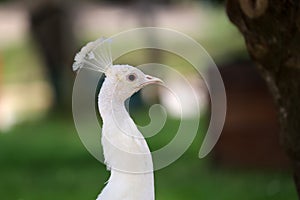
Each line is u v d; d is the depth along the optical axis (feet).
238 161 49.24
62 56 74.95
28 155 57.06
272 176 46.98
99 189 46.14
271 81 24.54
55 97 75.25
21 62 95.35
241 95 48.75
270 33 23.09
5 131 67.46
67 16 75.25
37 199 44.68
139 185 20.15
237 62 49.65
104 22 101.65
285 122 24.67
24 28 107.76
